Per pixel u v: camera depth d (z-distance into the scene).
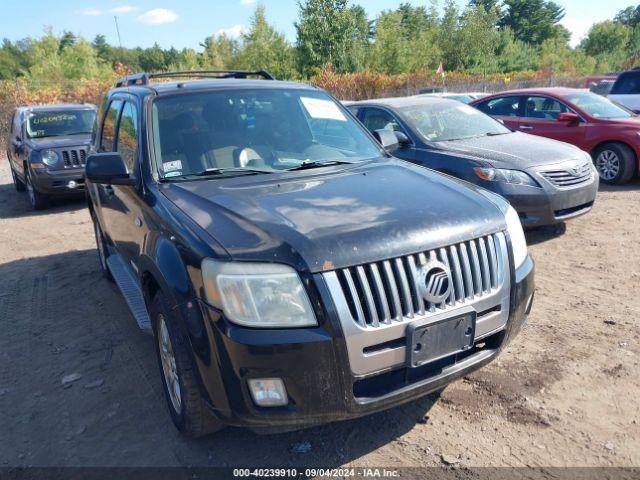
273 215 2.74
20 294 5.66
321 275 2.40
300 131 3.97
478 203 2.98
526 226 6.08
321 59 34.69
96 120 5.59
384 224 2.62
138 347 4.29
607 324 4.22
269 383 2.42
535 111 9.98
